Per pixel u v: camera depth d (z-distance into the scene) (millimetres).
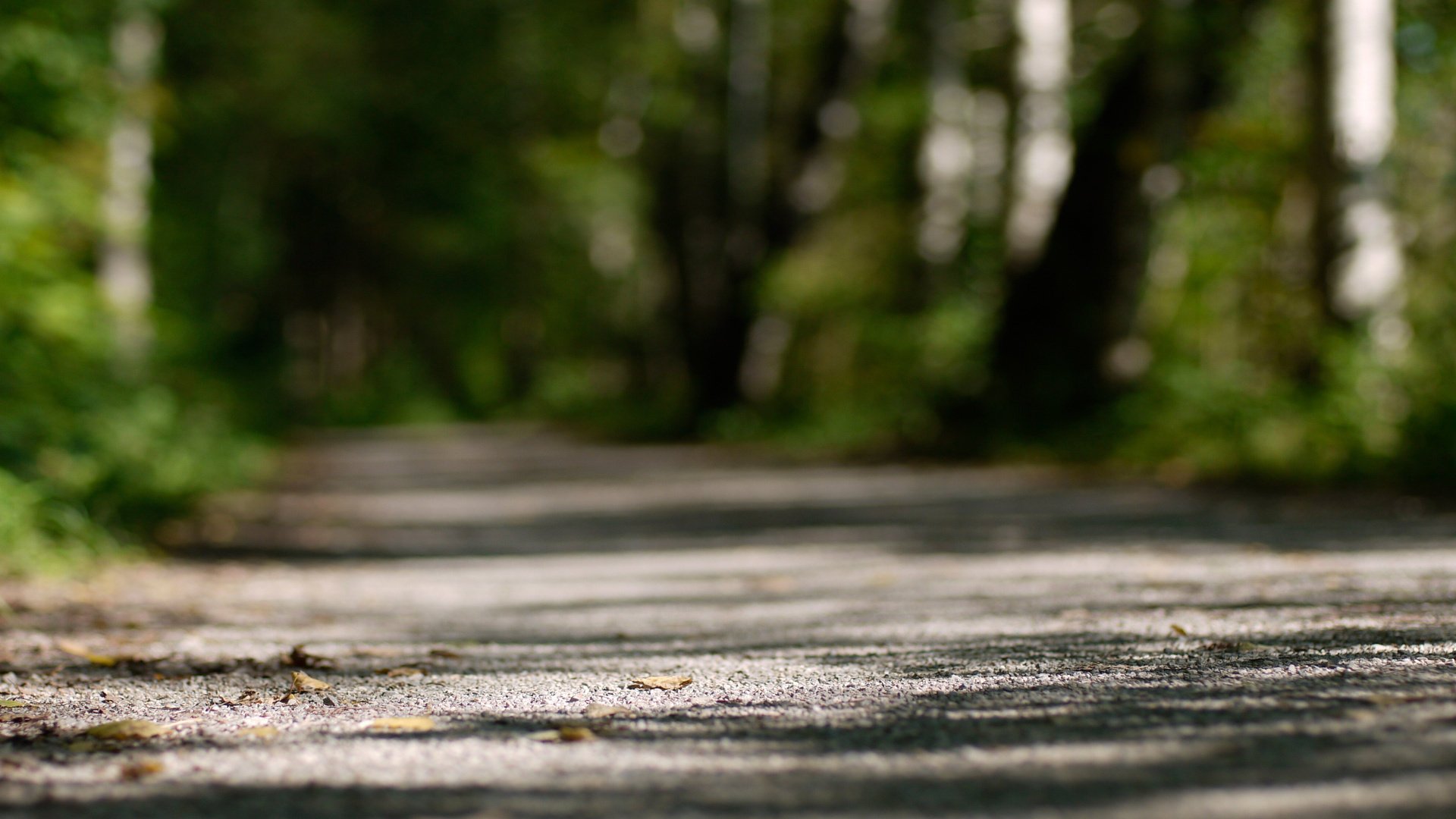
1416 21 12711
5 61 8078
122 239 9688
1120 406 14648
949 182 21875
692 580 6641
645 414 28547
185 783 2480
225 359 19188
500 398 48688
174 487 10750
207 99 16562
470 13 30516
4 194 7773
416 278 39969
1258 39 14852
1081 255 15984
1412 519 7758
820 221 26062
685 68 29203
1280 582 5199
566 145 32875
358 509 12492
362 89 28297
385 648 4438
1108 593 5172
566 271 39844
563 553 8438
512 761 2604
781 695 3268
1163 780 2217
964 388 17156
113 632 4938
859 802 2197
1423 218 11961
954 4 21766
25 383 8141
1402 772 2164
